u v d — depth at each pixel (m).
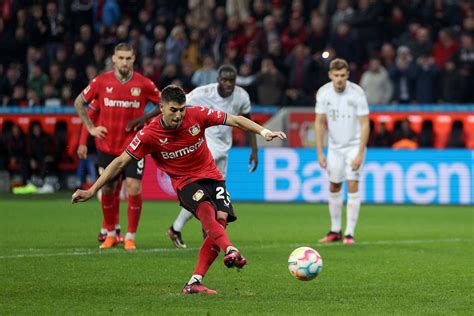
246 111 34.09
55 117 59.56
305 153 55.81
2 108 59.78
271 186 56.47
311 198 55.81
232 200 57.09
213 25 67.62
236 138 58.34
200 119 22.77
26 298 21.92
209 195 22.73
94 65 64.19
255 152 34.38
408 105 56.41
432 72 60.06
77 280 24.73
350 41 62.62
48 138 59.53
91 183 58.81
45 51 66.94
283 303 21.23
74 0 68.81
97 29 68.75
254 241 35.47
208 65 61.09
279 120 57.19
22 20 68.62
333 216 35.81
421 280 25.14
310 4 68.75
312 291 23.16
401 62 60.19
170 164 23.03
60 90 64.19
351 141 35.44
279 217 46.44
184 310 20.27
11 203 53.38
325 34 64.38
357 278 25.48
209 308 20.52
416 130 56.47
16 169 60.44
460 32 64.94
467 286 24.06
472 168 54.12
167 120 22.20
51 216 45.34
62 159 59.88
